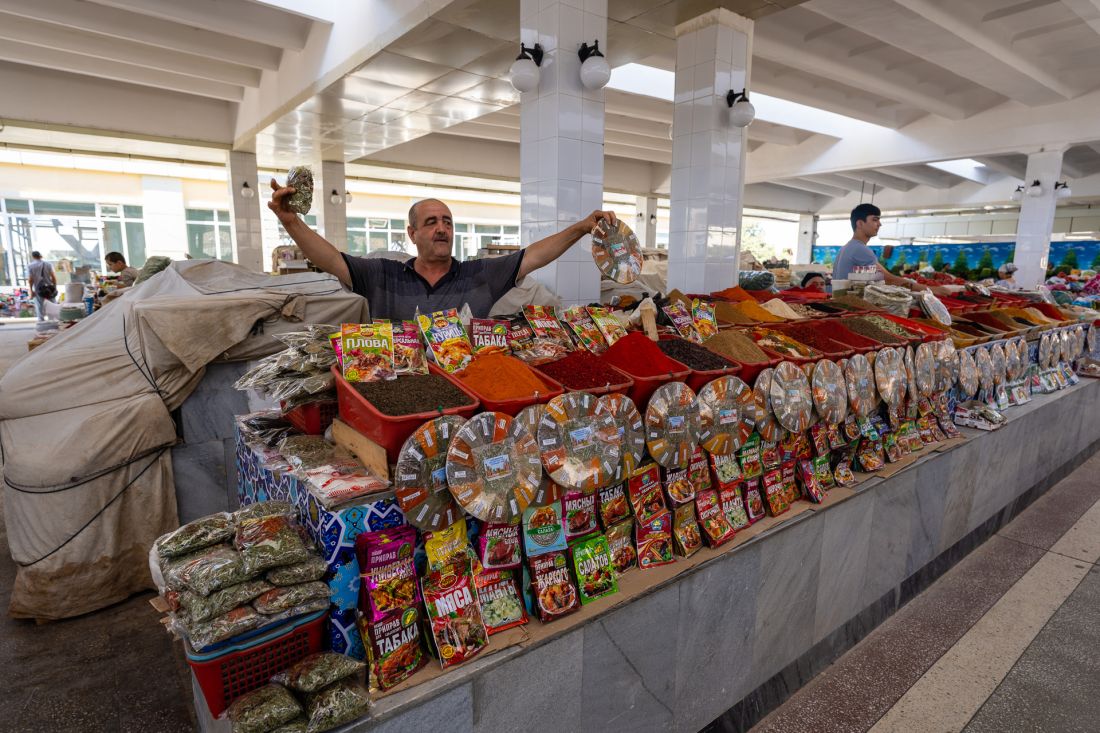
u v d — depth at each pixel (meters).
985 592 2.62
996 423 2.92
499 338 1.75
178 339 2.55
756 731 1.85
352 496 1.16
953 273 13.08
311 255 1.92
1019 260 11.13
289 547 1.13
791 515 1.94
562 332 1.92
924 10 6.21
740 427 1.78
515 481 1.29
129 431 2.42
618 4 4.50
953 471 2.66
